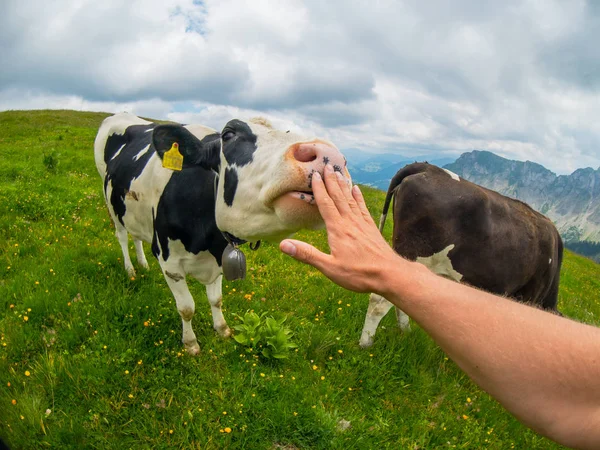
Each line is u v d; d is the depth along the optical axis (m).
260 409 2.03
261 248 4.07
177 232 2.07
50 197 4.74
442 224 2.36
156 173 2.16
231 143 1.56
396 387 2.38
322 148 1.19
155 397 2.04
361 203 0.90
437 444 2.07
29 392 1.98
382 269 0.76
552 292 2.86
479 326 0.67
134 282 3.01
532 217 2.61
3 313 2.53
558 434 0.63
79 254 3.36
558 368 0.63
